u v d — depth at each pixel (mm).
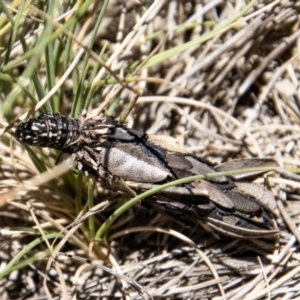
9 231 279
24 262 264
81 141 263
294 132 296
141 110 299
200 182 268
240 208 270
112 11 311
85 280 280
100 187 286
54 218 286
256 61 303
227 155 294
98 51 311
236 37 298
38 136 261
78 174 273
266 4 301
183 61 304
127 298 271
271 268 275
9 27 273
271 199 274
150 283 276
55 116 263
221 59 302
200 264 278
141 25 281
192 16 305
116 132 265
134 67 288
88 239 281
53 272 283
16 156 286
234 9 306
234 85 301
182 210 267
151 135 270
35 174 286
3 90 292
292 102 299
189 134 298
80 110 274
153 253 281
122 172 264
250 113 299
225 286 275
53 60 272
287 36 303
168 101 289
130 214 283
